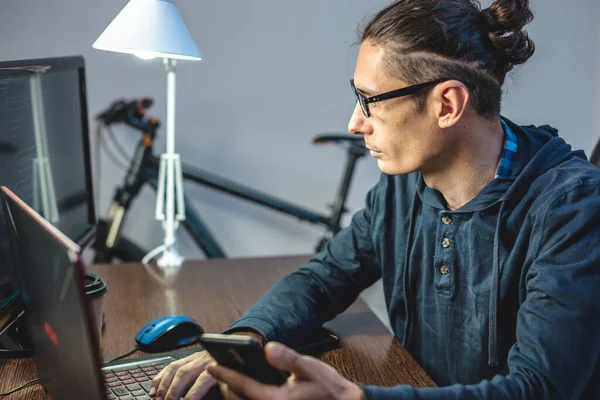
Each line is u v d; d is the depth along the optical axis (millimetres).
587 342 903
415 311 1271
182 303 1438
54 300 773
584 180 1007
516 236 1075
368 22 1105
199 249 2994
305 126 2969
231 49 2848
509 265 1073
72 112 1493
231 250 3047
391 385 1076
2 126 1103
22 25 2699
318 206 3053
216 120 2902
